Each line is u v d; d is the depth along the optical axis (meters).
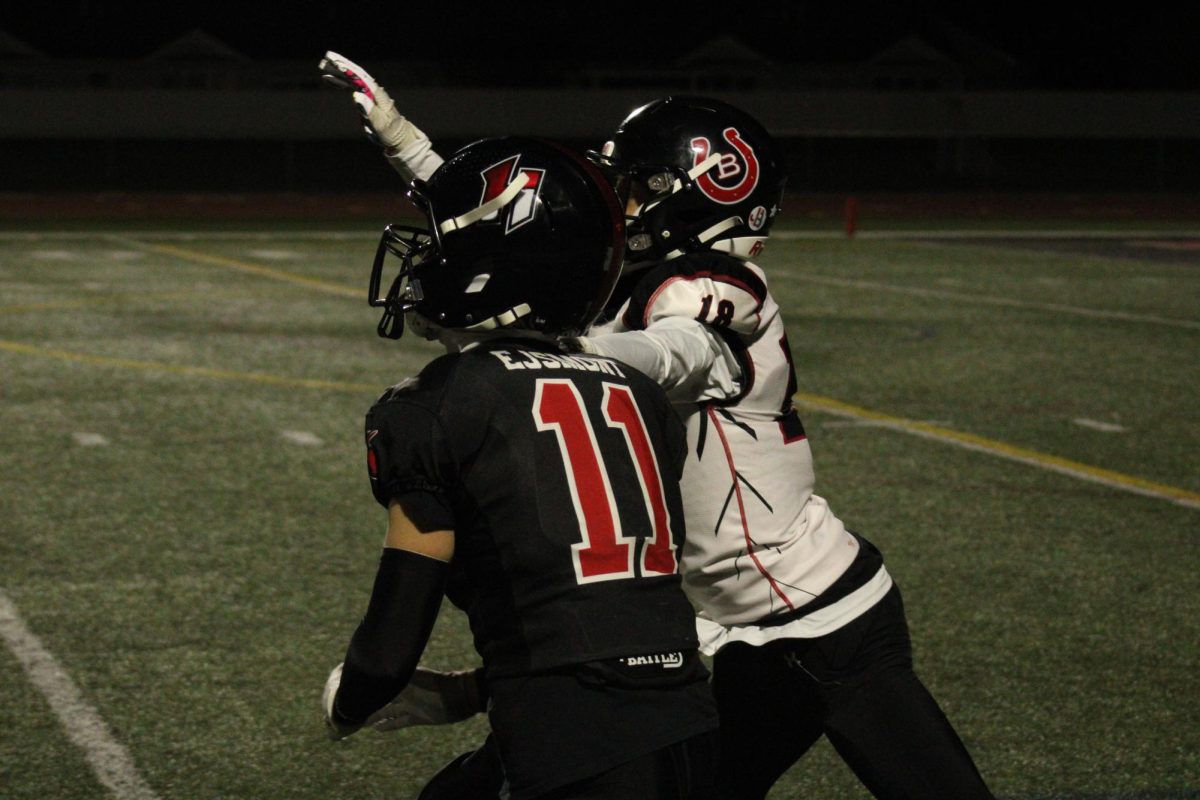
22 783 10.47
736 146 7.53
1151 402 25.78
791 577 7.51
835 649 7.44
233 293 40.44
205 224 67.19
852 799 10.54
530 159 6.11
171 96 83.94
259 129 85.25
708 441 7.48
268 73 118.31
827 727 7.51
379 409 5.85
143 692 12.16
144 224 66.69
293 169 93.88
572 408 5.97
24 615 13.96
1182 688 12.59
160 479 19.25
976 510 18.38
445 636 13.83
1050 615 14.46
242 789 10.48
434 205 6.12
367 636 5.75
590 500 5.87
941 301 40.50
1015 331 34.62
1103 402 25.72
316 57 119.50
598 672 5.74
